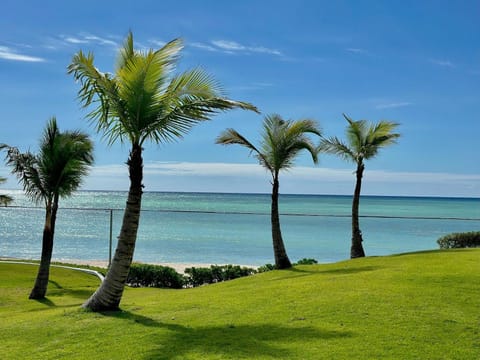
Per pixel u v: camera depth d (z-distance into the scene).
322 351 5.67
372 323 6.68
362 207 96.50
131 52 9.27
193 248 31.55
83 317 8.28
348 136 18.05
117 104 8.79
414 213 71.06
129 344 6.46
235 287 11.77
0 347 6.72
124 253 8.80
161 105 8.80
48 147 13.84
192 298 9.99
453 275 9.67
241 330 6.79
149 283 17.91
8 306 12.12
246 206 91.25
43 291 13.52
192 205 95.94
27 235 40.94
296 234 41.16
